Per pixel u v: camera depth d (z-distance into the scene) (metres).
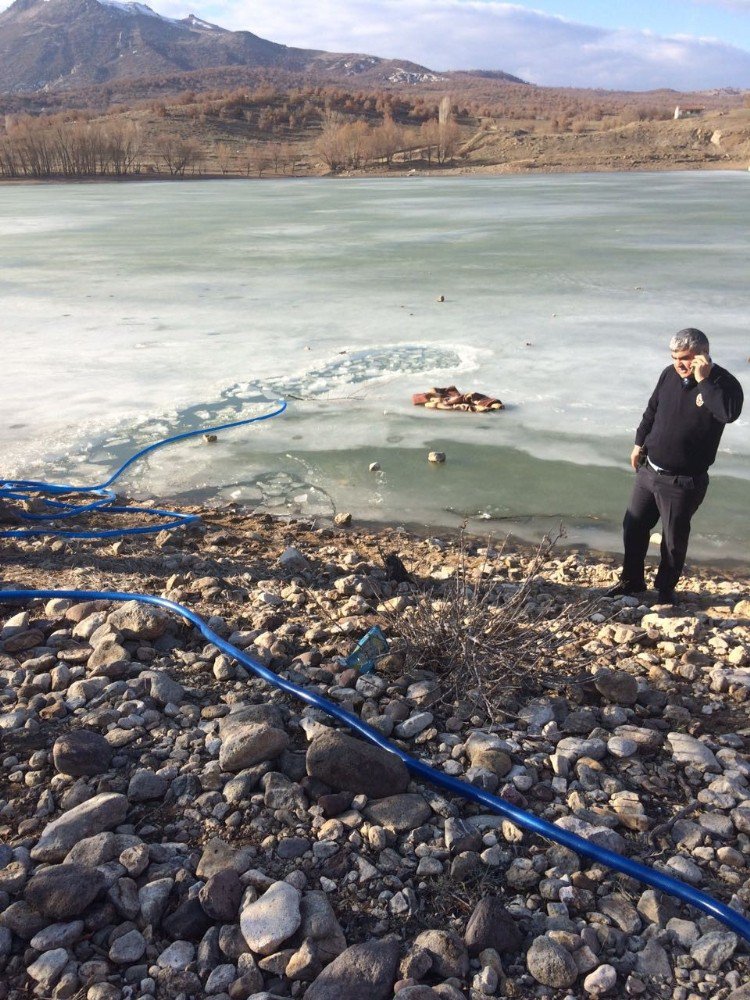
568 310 15.60
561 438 9.19
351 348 13.06
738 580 6.19
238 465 8.55
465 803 3.24
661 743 3.62
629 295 17.00
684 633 4.82
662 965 2.54
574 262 21.91
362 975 2.43
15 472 8.37
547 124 183.38
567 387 10.95
